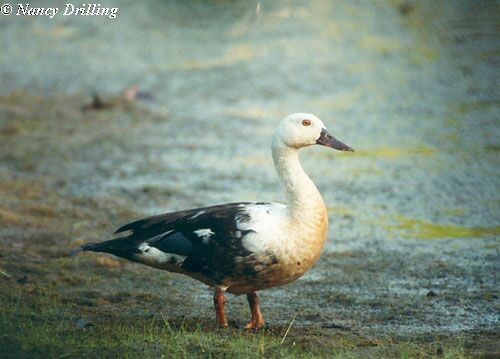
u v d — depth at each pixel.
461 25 29.72
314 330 9.14
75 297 10.34
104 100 23.05
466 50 26.89
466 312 9.96
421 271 11.65
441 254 12.39
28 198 15.43
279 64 26.56
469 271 11.59
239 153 18.75
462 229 13.61
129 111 22.55
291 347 8.27
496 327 9.40
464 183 16.14
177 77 25.75
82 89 24.78
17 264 11.59
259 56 27.56
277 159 9.23
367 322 9.62
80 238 13.16
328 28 30.44
